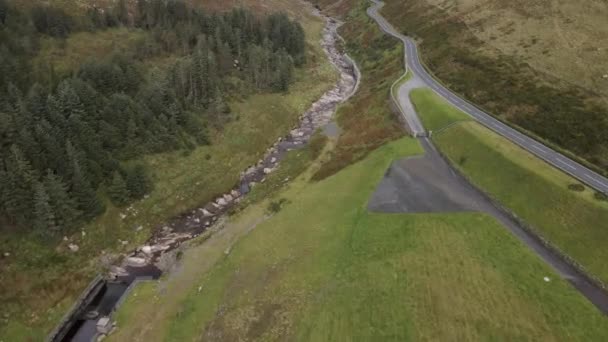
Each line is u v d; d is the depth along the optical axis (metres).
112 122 73.88
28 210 57.31
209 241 62.19
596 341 39.34
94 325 51.12
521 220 54.34
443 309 44.00
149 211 68.06
